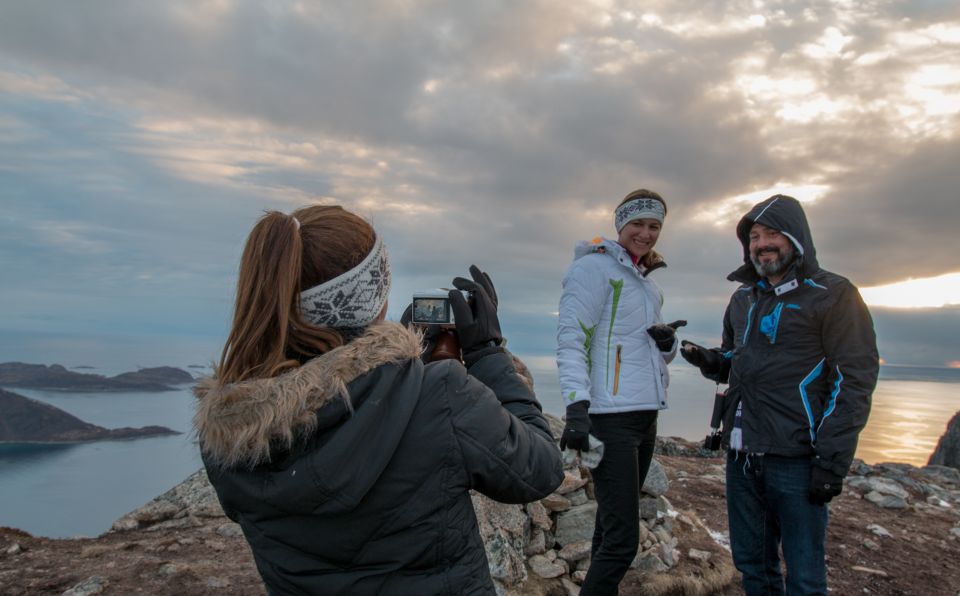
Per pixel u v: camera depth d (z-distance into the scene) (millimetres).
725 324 3330
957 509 5492
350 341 1085
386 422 982
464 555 1093
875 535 4684
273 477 964
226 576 3215
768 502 2725
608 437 2766
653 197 2877
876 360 2480
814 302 2566
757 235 2699
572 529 3758
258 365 1007
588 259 2912
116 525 4102
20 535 3854
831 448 2418
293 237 1035
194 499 4457
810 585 2502
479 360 1299
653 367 2840
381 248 1155
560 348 2807
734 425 2816
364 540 1010
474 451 1049
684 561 3871
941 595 3779
